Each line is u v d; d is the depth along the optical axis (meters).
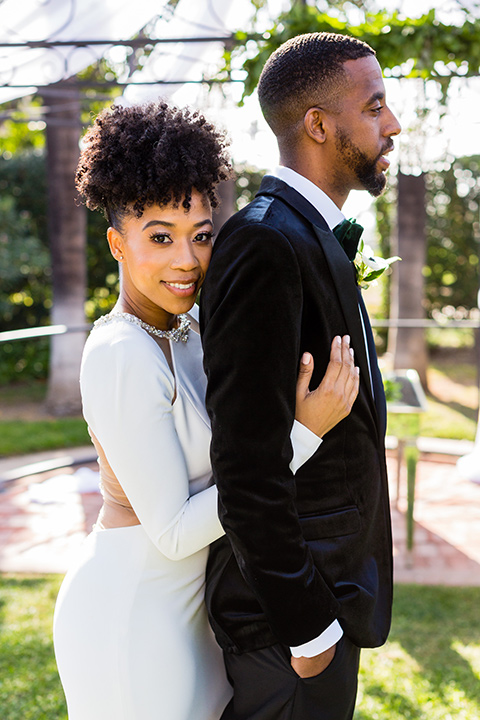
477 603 3.47
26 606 3.45
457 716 2.54
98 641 1.42
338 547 1.41
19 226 9.59
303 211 1.36
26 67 4.31
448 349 11.58
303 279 1.29
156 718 1.42
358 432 1.43
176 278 1.35
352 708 1.51
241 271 1.23
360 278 1.52
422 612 3.38
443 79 3.78
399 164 3.93
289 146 1.45
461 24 3.66
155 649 1.43
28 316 10.25
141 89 4.46
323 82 1.37
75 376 7.77
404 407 3.88
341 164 1.43
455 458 6.21
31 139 11.36
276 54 1.45
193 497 1.37
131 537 1.46
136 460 1.34
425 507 5.00
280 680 1.42
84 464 6.11
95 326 1.46
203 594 1.53
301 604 1.27
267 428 1.22
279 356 1.23
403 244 8.15
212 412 1.26
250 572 1.27
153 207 1.31
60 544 4.34
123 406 1.34
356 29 3.71
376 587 1.49
